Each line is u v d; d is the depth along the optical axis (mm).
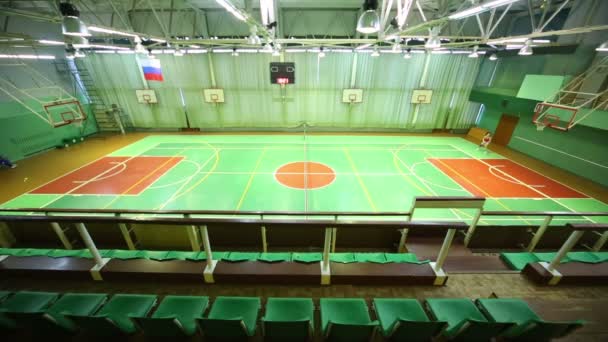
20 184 9789
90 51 15023
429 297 3434
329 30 14125
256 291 3496
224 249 6566
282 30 13844
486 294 3492
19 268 3654
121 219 3236
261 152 13375
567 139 11391
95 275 3627
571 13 10648
